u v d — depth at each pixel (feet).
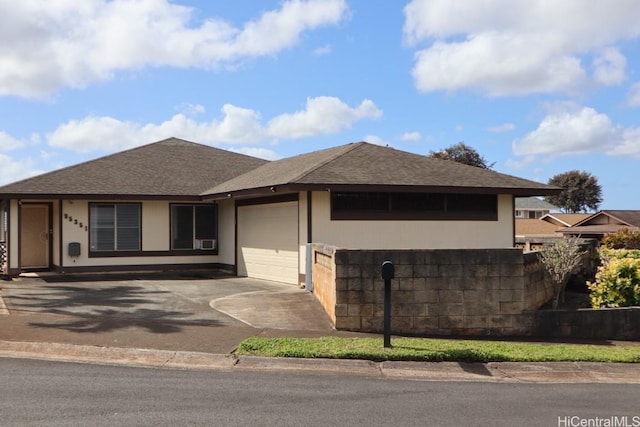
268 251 61.93
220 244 73.20
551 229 153.99
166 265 70.90
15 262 63.26
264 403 21.89
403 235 57.67
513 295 35.29
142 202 69.87
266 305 43.11
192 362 28.58
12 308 41.01
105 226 68.23
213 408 21.12
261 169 75.92
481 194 60.70
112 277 64.23
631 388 25.25
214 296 48.06
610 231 117.29
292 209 57.57
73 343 31.19
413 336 34.32
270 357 28.91
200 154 85.10
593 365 28.63
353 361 28.66
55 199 63.41
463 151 201.05
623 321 35.35
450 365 28.37
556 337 35.19
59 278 62.75
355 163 60.03
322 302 42.06
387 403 22.22
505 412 21.24
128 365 27.81
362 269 34.86
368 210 56.49
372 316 34.88
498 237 61.67
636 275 39.14
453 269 35.04
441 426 19.47
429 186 56.08
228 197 63.41
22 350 30.22
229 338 32.68
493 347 30.78
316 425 19.38
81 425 18.97
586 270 51.34
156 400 22.04
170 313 39.83
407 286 34.83
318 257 45.16
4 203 68.95
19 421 19.30
